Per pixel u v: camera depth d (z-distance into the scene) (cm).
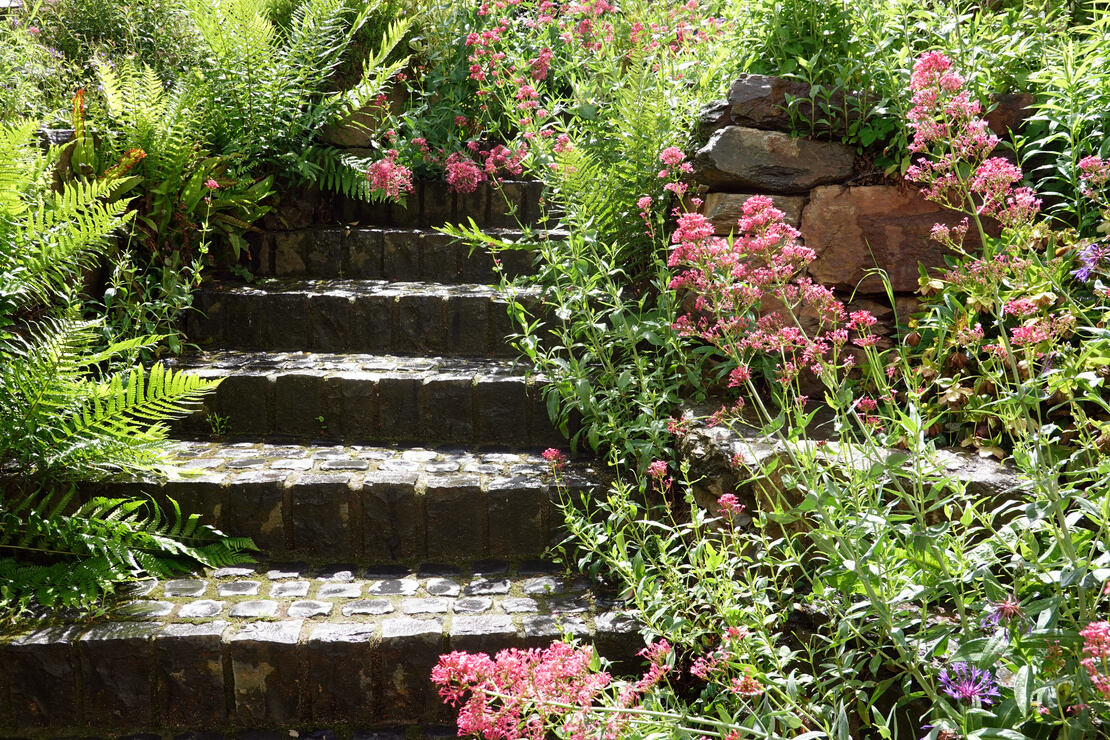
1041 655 175
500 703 229
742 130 342
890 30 353
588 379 351
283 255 474
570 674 193
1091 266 247
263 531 324
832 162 339
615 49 460
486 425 374
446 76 555
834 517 212
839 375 327
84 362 307
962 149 210
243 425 380
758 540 247
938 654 189
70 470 315
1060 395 266
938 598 217
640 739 200
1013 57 344
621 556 270
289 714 270
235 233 457
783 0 362
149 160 424
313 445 370
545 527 325
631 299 381
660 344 331
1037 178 329
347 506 323
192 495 322
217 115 465
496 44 531
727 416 312
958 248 232
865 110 338
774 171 339
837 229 334
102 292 418
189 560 316
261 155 485
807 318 329
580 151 380
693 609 267
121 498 318
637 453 322
